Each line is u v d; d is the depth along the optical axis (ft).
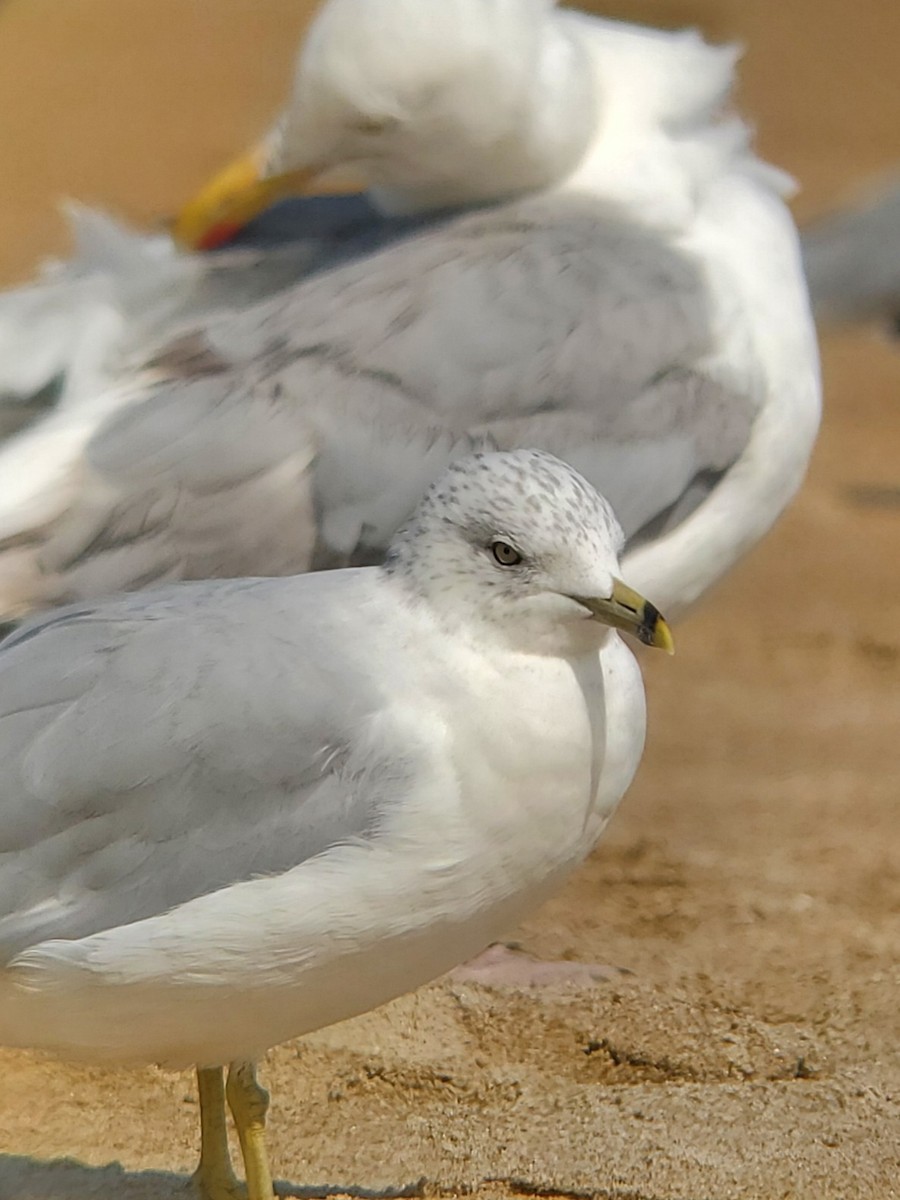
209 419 28.53
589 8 118.32
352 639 22.04
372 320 29.53
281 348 29.32
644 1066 27.91
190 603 22.74
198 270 31.50
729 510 31.01
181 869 21.58
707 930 32.53
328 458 28.50
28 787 21.72
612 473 29.50
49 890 21.70
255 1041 22.33
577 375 29.68
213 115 115.34
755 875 34.88
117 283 31.12
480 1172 24.48
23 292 31.14
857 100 122.11
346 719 21.62
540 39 31.81
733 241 32.12
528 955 31.12
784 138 112.57
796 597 51.96
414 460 28.76
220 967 21.36
